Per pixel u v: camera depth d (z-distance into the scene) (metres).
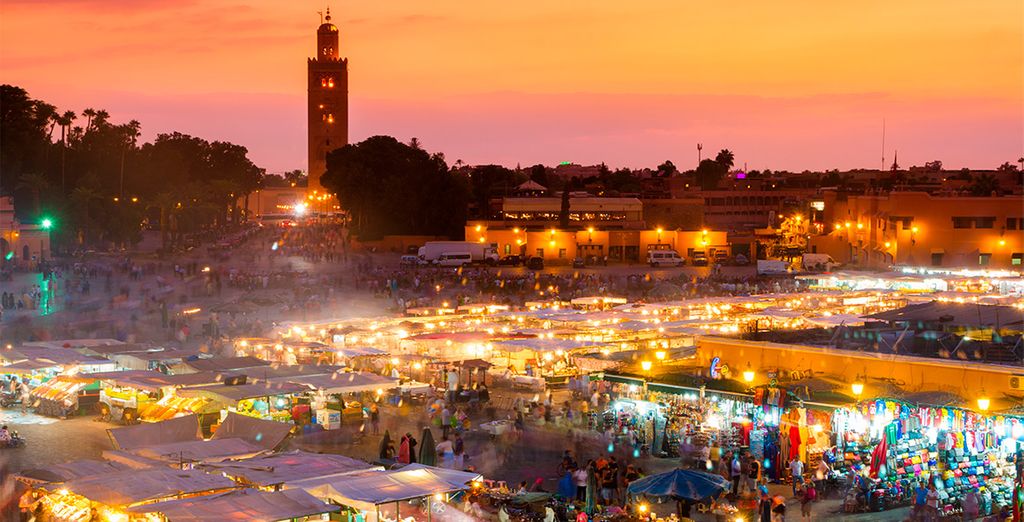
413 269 125.38
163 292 95.62
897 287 88.50
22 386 48.94
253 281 102.19
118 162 188.50
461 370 53.72
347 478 28.89
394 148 176.62
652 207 168.50
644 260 146.12
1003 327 45.50
